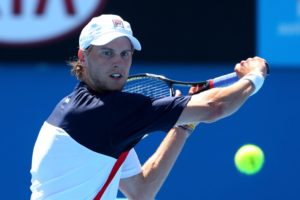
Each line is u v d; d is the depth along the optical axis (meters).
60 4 32.16
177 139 14.52
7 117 30.92
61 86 32.19
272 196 28.73
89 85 12.91
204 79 32.41
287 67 32.31
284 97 31.50
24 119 30.89
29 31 32.31
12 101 31.56
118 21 12.73
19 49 32.41
